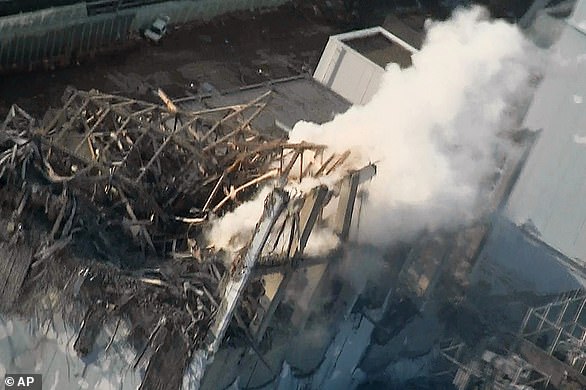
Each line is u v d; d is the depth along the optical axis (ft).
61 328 201.77
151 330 199.52
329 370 258.98
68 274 202.28
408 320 278.26
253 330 212.43
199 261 214.48
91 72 385.29
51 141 222.48
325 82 338.75
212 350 197.36
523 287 321.73
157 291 203.00
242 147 245.04
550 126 330.95
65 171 223.10
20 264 202.18
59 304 201.36
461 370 283.38
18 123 236.84
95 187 219.41
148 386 198.90
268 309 213.87
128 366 200.03
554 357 291.99
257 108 300.81
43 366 203.72
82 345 201.05
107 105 246.68
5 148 216.95
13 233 203.31
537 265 327.26
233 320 208.74
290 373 241.55
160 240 224.53
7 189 206.80
